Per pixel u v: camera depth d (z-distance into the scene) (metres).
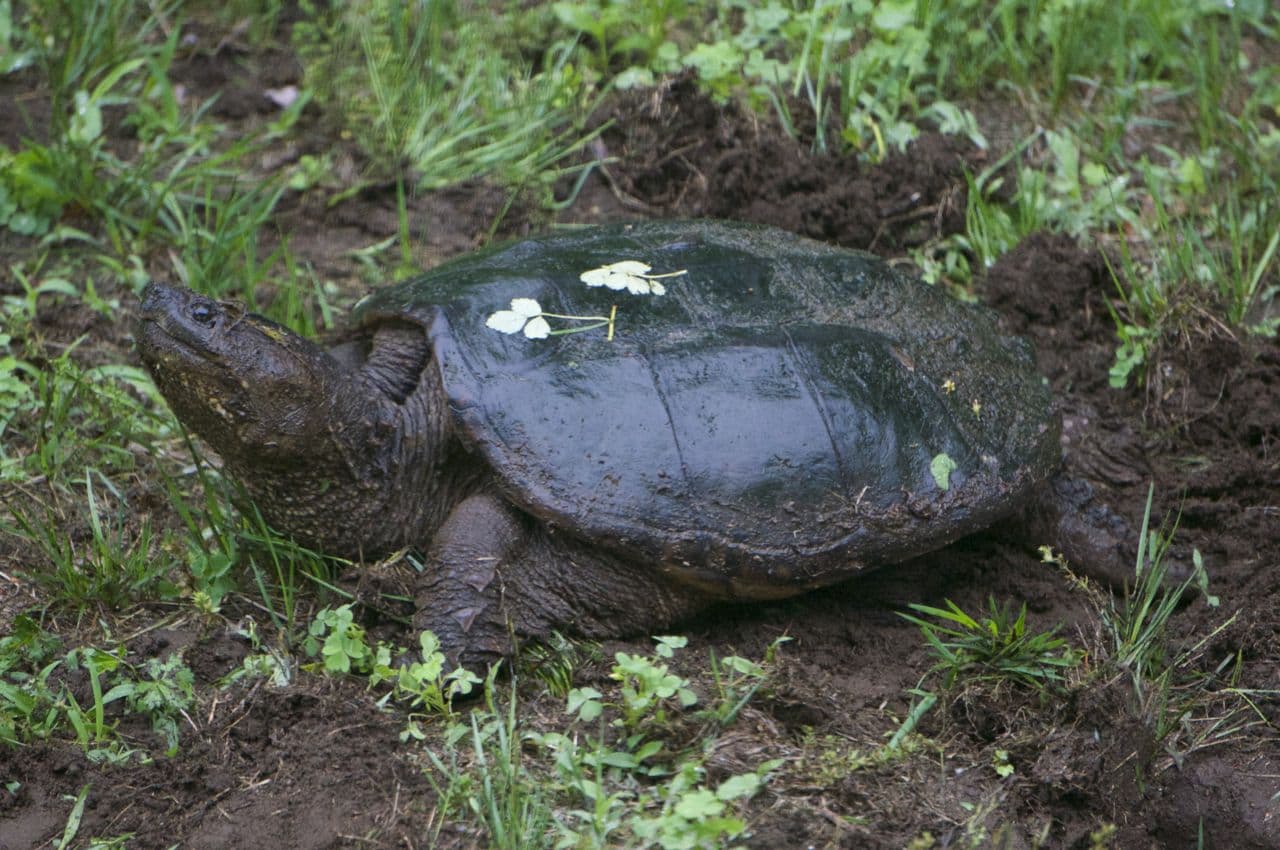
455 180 6.79
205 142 6.88
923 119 7.14
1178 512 5.46
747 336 4.62
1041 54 7.66
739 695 4.29
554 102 7.03
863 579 4.88
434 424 4.62
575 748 4.02
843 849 3.79
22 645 4.37
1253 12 7.94
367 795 3.95
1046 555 4.81
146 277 6.20
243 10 7.78
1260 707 4.62
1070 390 6.02
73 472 5.20
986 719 4.34
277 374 4.35
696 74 7.05
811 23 7.16
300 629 4.56
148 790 3.98
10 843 3.82
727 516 4.32
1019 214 6.71
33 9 7.34
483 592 4.33
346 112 7.02
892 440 4.57
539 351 4.47
